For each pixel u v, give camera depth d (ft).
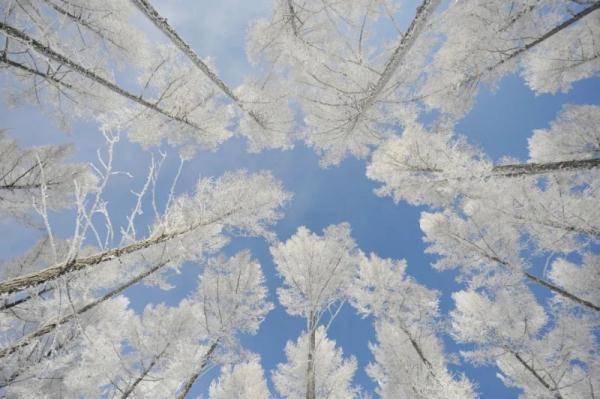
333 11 15.78
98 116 19.21
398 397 23.76
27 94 18.12
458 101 19.77
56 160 20.07
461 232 20.98
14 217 19.12
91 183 20.51
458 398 16.78
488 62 17.22
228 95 21.44
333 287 23.00
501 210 17.66
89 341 9.49
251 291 22.58
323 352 24.25
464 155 14.67
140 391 13.65
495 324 19.57
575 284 17.83
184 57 19.17
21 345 8.64
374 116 18.33
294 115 22.68
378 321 27.66
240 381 24.82
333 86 16.83
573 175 17.81
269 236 20.59
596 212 14.85
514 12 14.80
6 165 18.28
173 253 15.70
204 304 20.71
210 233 17.70
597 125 17.25
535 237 17.87
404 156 19.74
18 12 13.53
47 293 10.57
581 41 16.83
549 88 19.65
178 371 15.16
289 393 23.40
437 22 14.40
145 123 20.94
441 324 22.49
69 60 15.16
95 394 13.61
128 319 21.24
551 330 17.92
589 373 16.65
